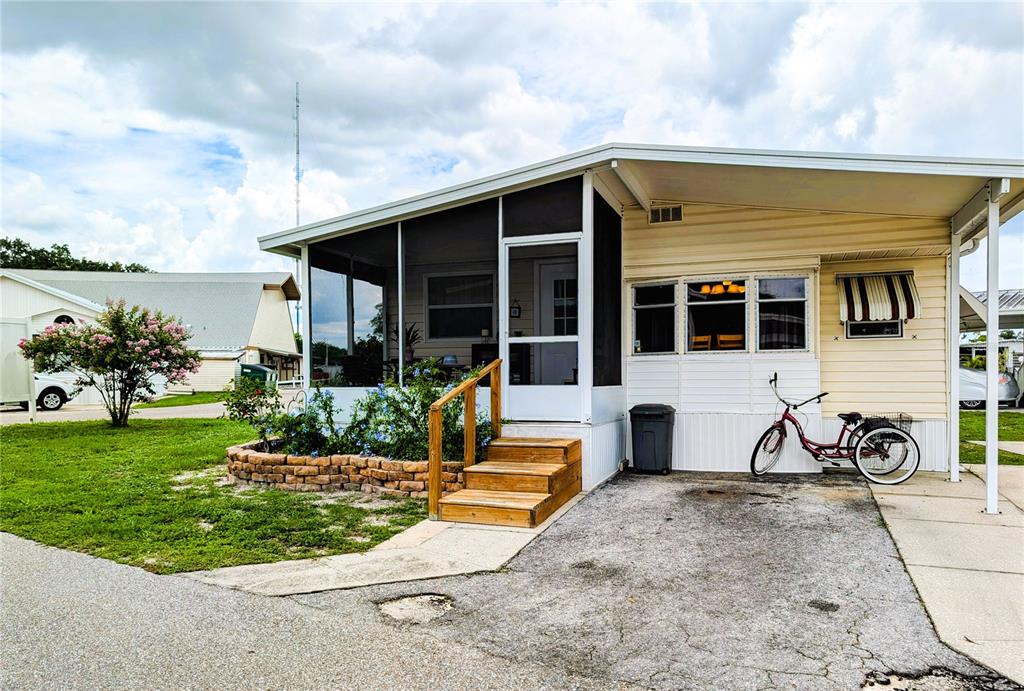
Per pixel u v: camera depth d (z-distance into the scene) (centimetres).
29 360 1364
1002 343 2452
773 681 294
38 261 5266
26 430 1221
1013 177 577
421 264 812
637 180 782
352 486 700
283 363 3756
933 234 781
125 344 1271
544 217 748
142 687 289
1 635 343
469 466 643
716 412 860
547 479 606
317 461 708
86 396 2077
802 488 729
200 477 779
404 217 811
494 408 728
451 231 797
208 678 297
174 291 3344
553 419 734
